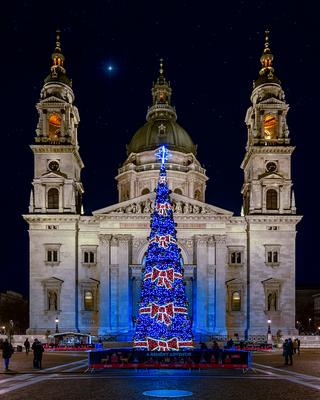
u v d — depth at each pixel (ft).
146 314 181.37
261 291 343.46
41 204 349.41
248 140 385.50
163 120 435.53
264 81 367.25
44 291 341.82
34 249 345.72
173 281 184.24
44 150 353.72
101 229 340.80
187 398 92.07
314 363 176.35
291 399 91.30
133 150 429.79
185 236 343.26
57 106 355.97
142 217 342.23
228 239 350.23
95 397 93.04
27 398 92.58
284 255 346.33
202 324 332.19
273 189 354.74
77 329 339.98
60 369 151.43
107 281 336.08
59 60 372.99
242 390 102.89
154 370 144.77
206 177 426.92
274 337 321.32
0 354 232.94
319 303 545.85
